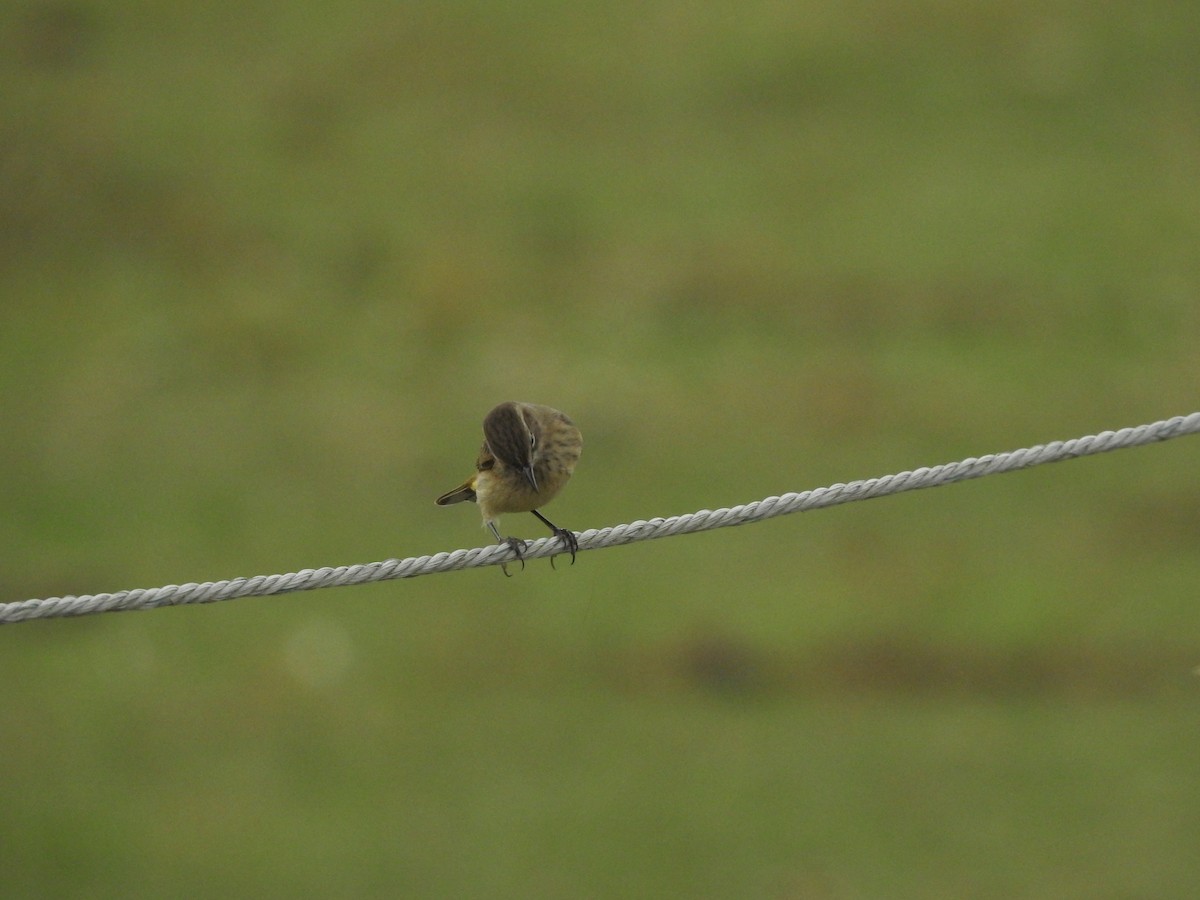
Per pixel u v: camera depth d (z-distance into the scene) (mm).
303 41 53969
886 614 29344
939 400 35344
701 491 32750
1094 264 40344
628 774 25344
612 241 42531
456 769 25641
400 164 47125
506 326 39406
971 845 23406
